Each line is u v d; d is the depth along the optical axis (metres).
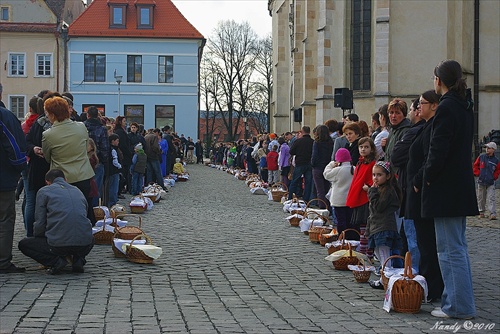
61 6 68.75
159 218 17.41
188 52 63.31
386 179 9.76
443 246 7.66
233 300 8.37
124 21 62.72
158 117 63.41
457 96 7.67
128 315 7.41
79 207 9.84
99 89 62.19
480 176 19.22
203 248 12.59
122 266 10.53
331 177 12.74
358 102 35.50
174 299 8.34
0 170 9.70
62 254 9.74
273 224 16.50
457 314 7.57
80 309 7.62
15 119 9.95
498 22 35.84
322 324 7.23
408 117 10.43
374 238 9.77
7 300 8.00
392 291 7.83
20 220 15.88
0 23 59.53
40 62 60.50
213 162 62.62
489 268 11.03
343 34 35.75
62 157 11.13
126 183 23.92
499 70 36.09
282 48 55.44
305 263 11.17
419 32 34.00
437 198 7.55
